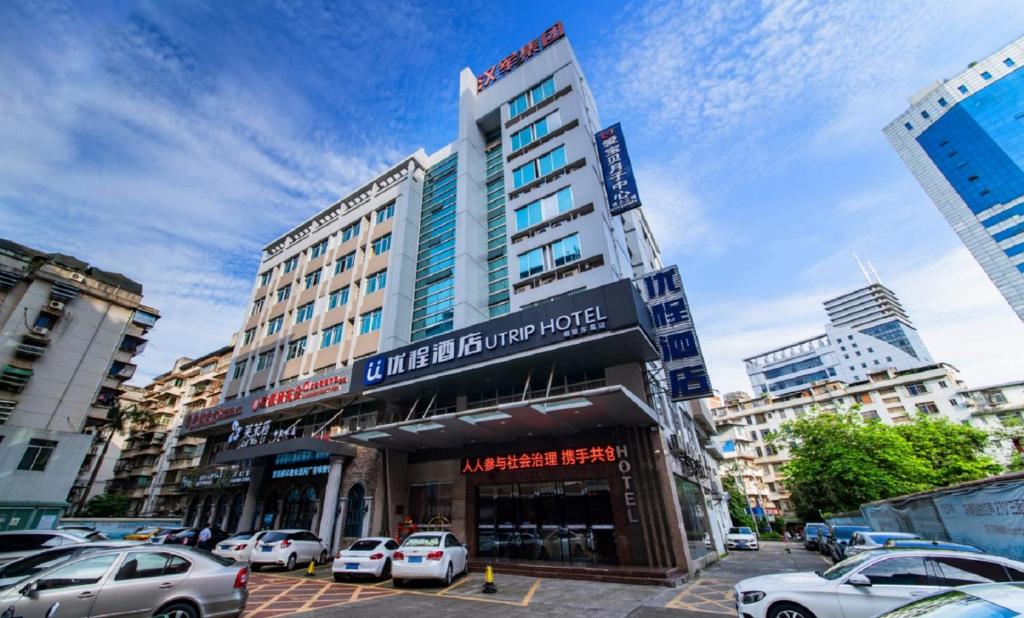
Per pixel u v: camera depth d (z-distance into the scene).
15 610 5.34
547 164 21.69
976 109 57.06
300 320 28.91
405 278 24.98
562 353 14.09
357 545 12.71
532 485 14.95
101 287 30.48
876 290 92.31
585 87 26.17
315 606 8.83
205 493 27.50
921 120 62.28
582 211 19.09
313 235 33.34
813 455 30.41
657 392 16.30
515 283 19.58
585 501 13.82
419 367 16.73
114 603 5.85
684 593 9.65
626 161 20.69
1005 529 7.97
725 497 33.06
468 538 15.23
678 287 16.05
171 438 53.81
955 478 28.56
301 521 20.81
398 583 11.13
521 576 12.35
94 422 29.45
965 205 55.94
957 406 47.31
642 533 12.58
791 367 89.31
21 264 27.94
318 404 21.72
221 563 7.09
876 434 28.83
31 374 25.77
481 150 27.53
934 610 3.22
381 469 17.84
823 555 20.95
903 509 13.55
